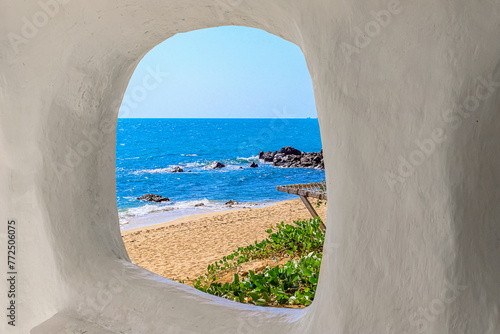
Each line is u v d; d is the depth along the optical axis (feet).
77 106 8.36
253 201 72.49
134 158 124.98
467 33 4.38
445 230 4.64
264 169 106.01
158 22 7.57
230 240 35.42
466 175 4.61
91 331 7.56
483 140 4.74
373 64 4.97
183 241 36.32
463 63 4.42
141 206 70.59
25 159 8.18
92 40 7.78
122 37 7.93
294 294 15.35
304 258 18.35
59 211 8.24
